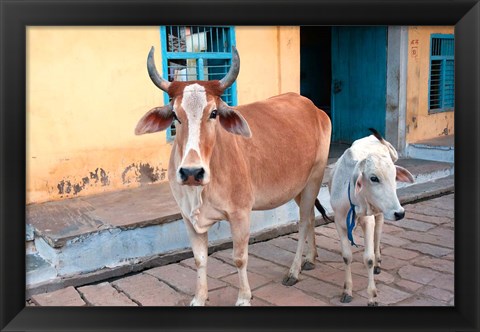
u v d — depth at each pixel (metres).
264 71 6.04
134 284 3.82
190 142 2.61
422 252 4.40
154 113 2.83
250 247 4.66
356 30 7.88
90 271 3.91
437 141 7.88
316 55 10.13
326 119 4.13
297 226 5.11
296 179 3.57
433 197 6.33
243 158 3.12
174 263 4.25
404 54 7.43
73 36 4.77
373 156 3.00
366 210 3.12
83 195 4.99
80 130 4.91
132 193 5.06
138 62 5.16
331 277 3.91
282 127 3.51
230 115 2.82
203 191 2.95
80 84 4.86
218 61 5.99
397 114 7.56
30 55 4.58
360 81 8.00
